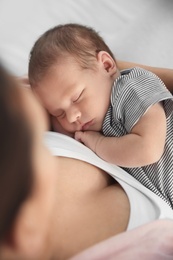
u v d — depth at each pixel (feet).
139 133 2.69
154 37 4.55
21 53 4.24
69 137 2.80
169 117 2.86
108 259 1.59
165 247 1.73
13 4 4.79
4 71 0.87
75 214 2.21
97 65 3.03
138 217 2.27
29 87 3.09
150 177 2.78
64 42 3.02
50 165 1.02
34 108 0.93
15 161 0.84
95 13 4.76
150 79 2.91
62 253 1.99
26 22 4.60
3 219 0.84
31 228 0.94
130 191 2.48
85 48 3.04
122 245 1.67
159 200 2.45
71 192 2.35
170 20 4.74
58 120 3.05
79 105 2.92
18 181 0.85
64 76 2.92
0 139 0.83
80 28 3.18
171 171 2.75
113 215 2.27
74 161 2.55
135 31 4.62
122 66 3.65
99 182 2.56
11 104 0.85
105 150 2.75
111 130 2.91
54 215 2.16
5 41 4.37
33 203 0.93
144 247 1.68
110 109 2.95
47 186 0.99
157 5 4.91
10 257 0.94
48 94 2.96
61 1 4.80
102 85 2.97
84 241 2.07
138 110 2.74
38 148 0.92
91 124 2.96
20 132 0.85
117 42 4.50
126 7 4.86
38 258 1.04
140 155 2.64
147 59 4.35
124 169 2.84
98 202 2.35
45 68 2.96
